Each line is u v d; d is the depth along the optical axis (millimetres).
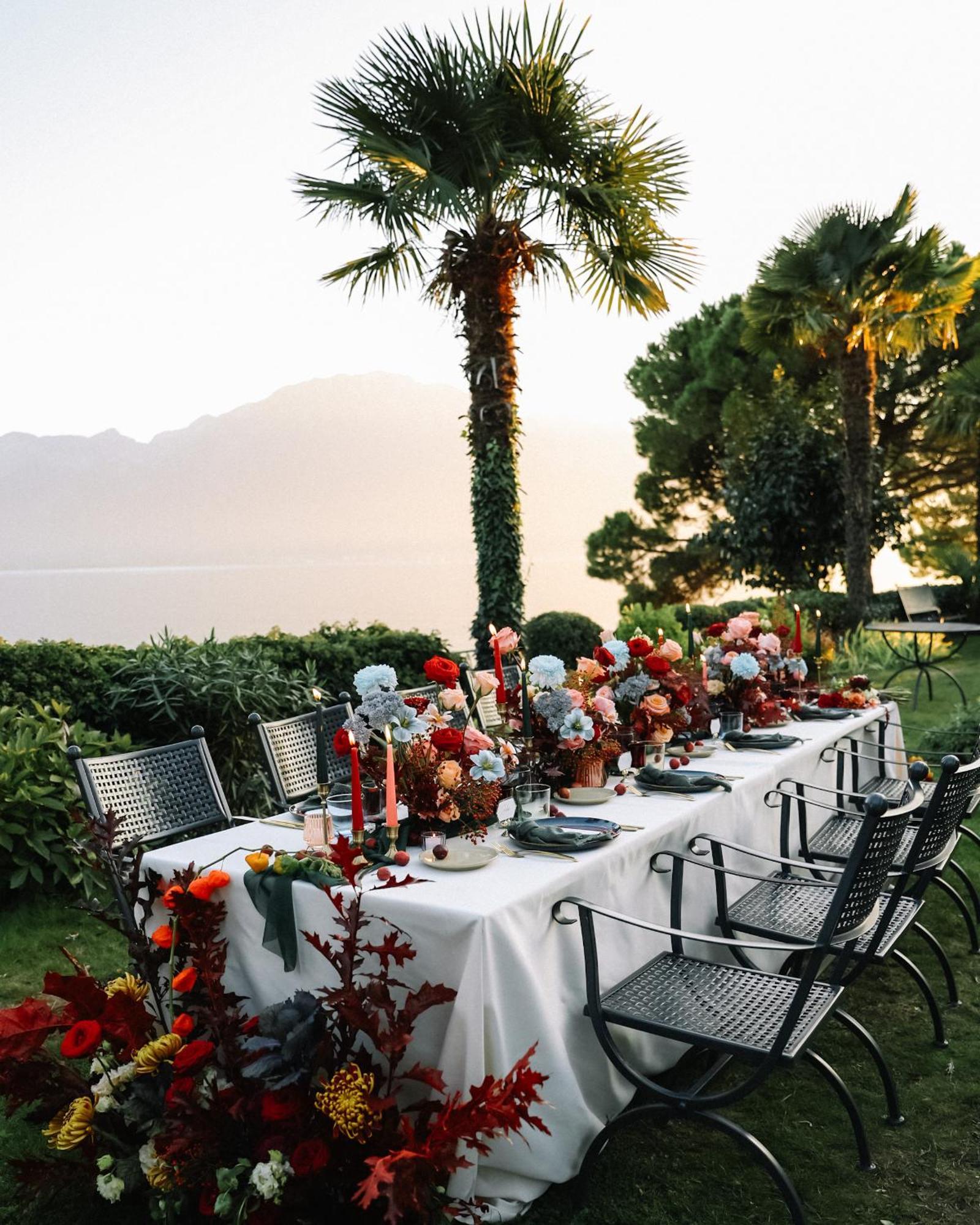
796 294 11406
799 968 3086
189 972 1967
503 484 7500
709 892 2748
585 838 2236
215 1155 1828
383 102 6824
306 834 2211
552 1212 1991
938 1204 2016
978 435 14891
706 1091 2496
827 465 13633
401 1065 1958
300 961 2064
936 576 16562
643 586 17953
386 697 2311
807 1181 2098
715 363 15773
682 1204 2014
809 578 14203
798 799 2969
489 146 6891
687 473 17109
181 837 2904
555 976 2049
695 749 3428
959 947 3453
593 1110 2166
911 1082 2520
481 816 2365
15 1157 2221
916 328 11234
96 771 2580
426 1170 1670
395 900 1911
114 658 4965
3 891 3770
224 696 4777
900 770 4902
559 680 2877
